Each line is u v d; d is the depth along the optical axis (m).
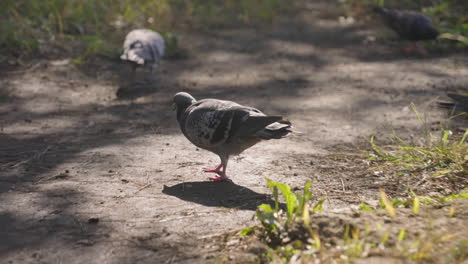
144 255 3.58
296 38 13.36
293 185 4.99
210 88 9.09
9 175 5.09
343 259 3.05
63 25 11.49
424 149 5.72
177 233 3.90
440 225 3.52
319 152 6.00
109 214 4.24
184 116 5.19
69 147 6.02
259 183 5.05
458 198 4.17
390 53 11.76
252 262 3.39
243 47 12.30
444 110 7.65
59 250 3.65
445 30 12.70
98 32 11.48
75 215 4.21
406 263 2.98
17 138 6.32
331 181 5.11
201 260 3.49
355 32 13.91
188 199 4.60
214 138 4.89
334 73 10.16
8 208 4.32
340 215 3.67
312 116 7.50
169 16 13.70
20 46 10.03
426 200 4.22
